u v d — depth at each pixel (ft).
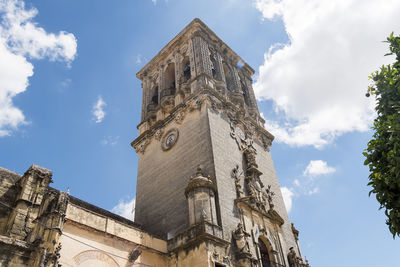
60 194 67.05
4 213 81.15
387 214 44.50
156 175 110.63
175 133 113.09
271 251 91.81
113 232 74.54
